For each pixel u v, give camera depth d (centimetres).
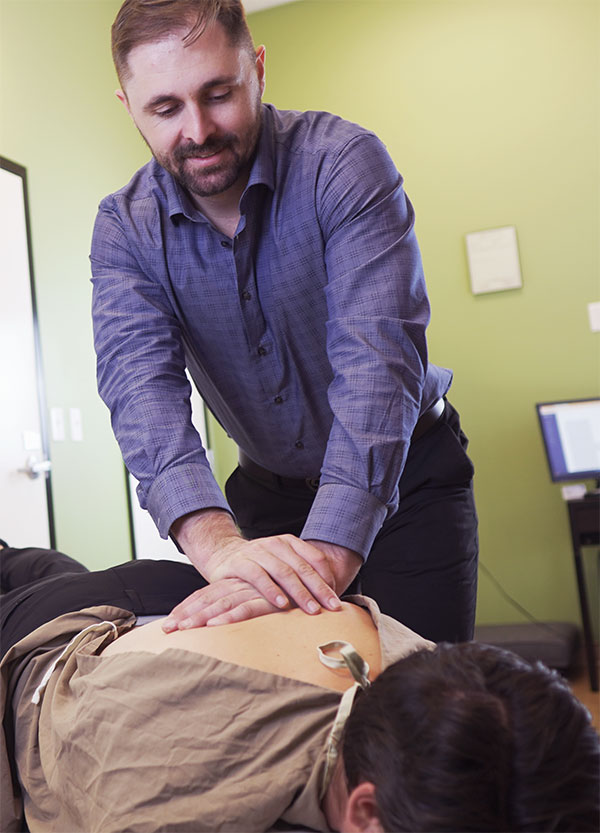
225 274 140
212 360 154
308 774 80
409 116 426
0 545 236
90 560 333
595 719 288
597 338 406
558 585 407
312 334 145
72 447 329
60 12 345
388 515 119
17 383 297
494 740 60
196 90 115
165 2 113
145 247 141
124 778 83
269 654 91
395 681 67
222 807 78
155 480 121
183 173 122
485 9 417
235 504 186
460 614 158
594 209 406
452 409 175
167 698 87
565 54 409
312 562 105
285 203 134
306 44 438
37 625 125
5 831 106
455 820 59
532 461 411
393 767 62
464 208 420
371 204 128
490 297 416
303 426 157
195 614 99
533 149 412
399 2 427
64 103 343
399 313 123
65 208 337
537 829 59
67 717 96
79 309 342
